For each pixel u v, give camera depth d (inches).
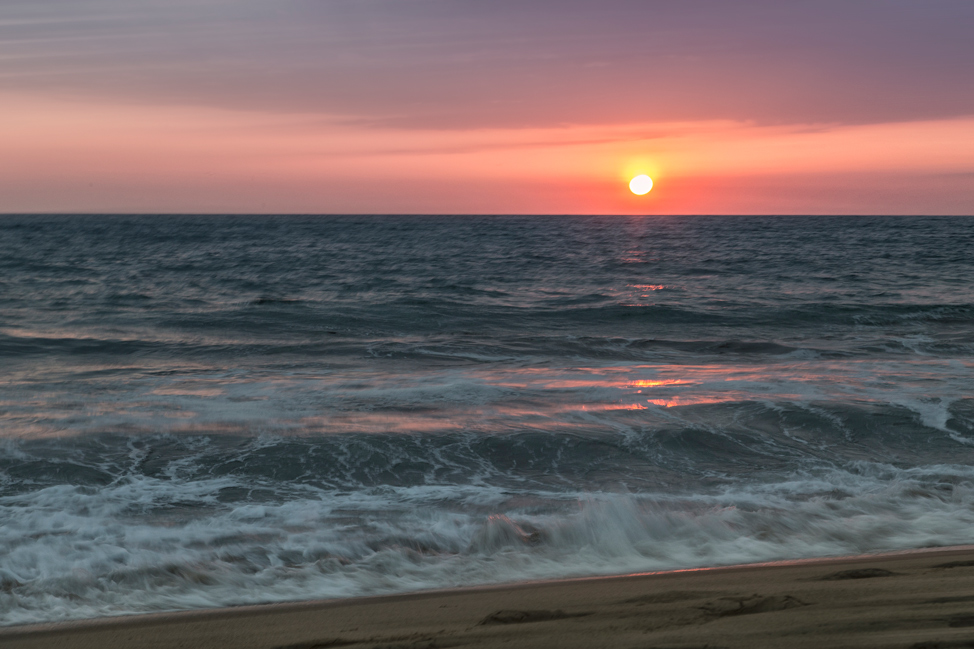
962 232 3132.4
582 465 300.4
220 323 763.4
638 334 709.9
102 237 2974.9
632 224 4586.6
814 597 146.2
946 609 132.0
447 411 380.5
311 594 179.3
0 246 2320.4
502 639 132.9
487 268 1489.9
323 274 1378.0
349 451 311.3
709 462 304.7
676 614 141.3
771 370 509.4
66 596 176.7
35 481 270.8
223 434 333.4
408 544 215.5
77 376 488.4
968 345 631.8
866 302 914.7
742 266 1496.1
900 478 281.3
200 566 196.5
